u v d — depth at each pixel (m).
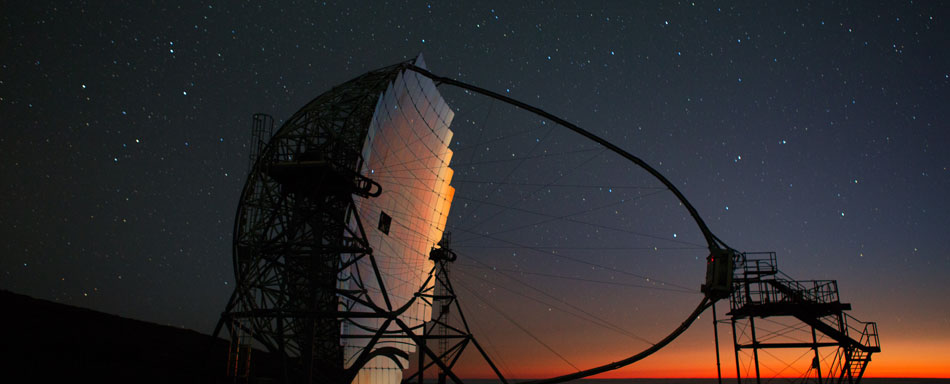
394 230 35.22
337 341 31.94
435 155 37.72
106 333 36.59
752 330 36.38
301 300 32.09
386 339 35.53
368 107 31.00
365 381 34.12
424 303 39.16
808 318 35.28
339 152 30.28
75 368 28.22
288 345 30.92
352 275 30.94
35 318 35.34
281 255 30.52
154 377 29.66
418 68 32.66
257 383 31.09
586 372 34.16
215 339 31.06
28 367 26.84
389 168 33.38
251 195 30.80
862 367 34.50
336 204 31.84
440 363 31.52
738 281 36.47
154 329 42.25
